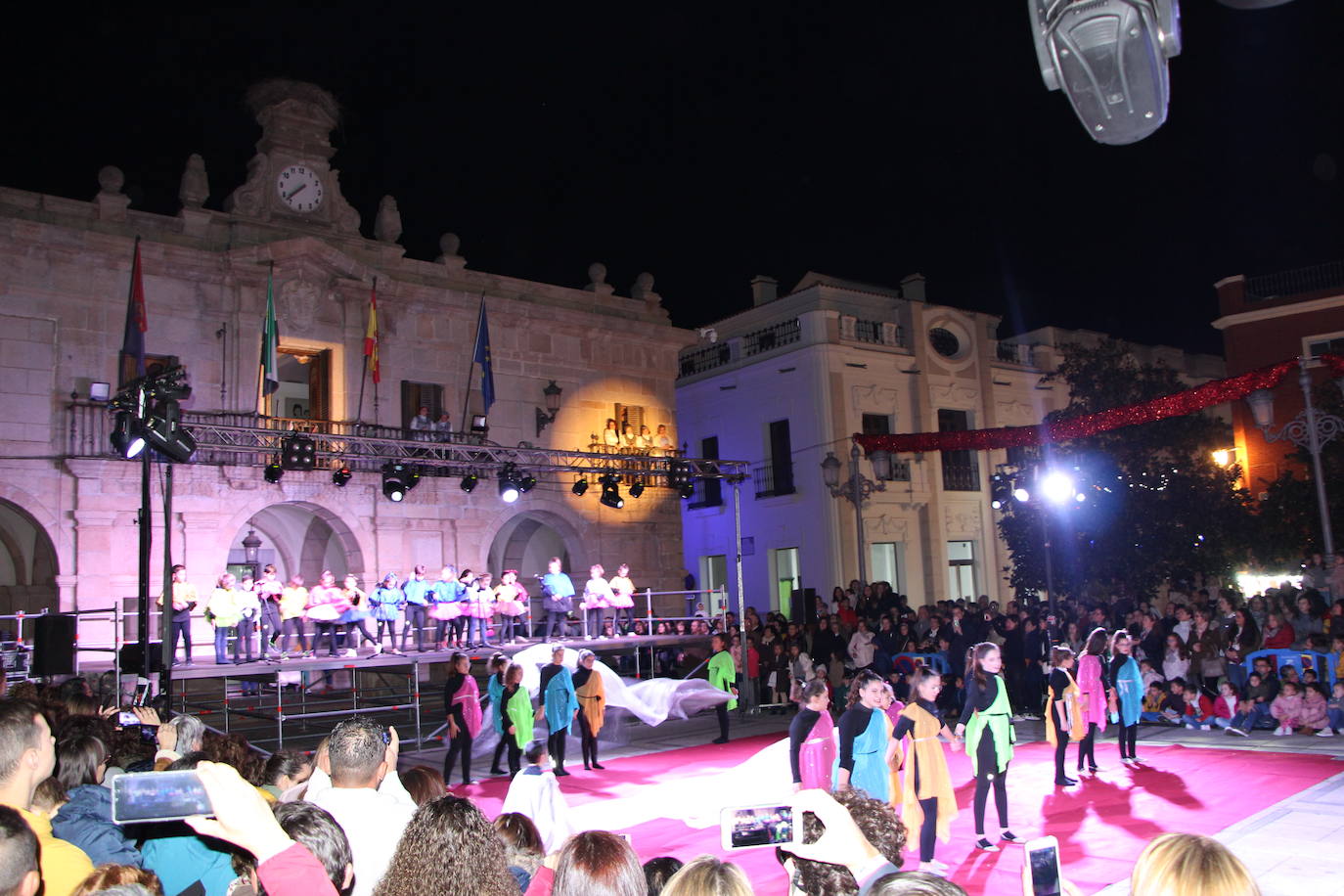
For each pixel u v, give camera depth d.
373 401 22.86
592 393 26.64
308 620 18.17
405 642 19.20
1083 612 19.89
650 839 9.77
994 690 9.19
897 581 28.83
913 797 8.12
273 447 18.47
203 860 4.31
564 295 26.55
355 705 18.08
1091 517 23.91
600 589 21.67
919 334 30.27
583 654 14.75
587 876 2.89
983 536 30.95
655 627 24.97
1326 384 24.98
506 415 25.03
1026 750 14.38
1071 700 11.58
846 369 28.45
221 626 16.69
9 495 18.64
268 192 22.19
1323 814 9.76
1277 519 22.50
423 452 22.50
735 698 17.84
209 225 21.34
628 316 27.67
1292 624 16.59
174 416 12.21
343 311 22.77
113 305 20.12
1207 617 17.03
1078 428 19.75
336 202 23.14
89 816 4.49
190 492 20.31
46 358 19.33
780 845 2.92
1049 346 33.81
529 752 8.22
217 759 5.94
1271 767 12.34
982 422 31.30
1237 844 8.82
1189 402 18.14
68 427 19.31
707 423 31.89
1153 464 24.16
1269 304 27.89
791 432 28.95
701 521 31.59
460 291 24.42
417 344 23.88
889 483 28.69
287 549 26.34
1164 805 10.48
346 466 20.59
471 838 3.03
